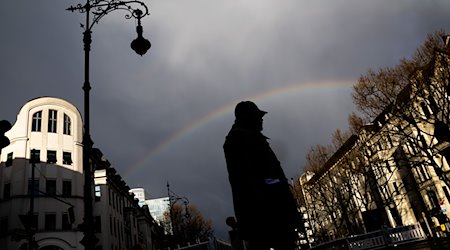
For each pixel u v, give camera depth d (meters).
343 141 34.00
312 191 43.69
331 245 21.48
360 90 20.73
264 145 2.90
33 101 33.91
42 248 28.47
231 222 7.55
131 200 56.16
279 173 2.82
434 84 18.89
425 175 34.44
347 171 35.44
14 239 18.30
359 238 22.03
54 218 30.20
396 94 19.89
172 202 51.16
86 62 9.10
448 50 17.66
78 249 29.56
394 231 23.27
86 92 8.73
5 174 31.02
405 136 21.33
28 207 29.41
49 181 31.44
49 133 33.34
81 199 32.62
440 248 10.58
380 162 28.98
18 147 31.41
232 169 2.74
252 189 2.60
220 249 13.68
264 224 2.55
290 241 2.58
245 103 3.22
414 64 19.11
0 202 29.70
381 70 20.23
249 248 2.66
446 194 31.81
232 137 2.87
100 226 37.78
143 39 10.07
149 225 67.56
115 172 48.22
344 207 37.03
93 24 9.59
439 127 19.41
